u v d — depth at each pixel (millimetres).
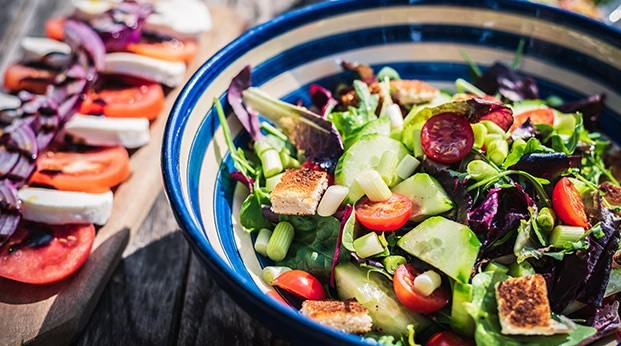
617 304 446
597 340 441
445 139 472
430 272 435
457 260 433
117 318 514
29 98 611
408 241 447
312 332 383
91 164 589
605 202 471
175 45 707
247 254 483
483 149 482
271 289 468
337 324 426
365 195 470
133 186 586
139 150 622
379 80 562
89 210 549
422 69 586
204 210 470
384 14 563
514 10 562
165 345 499
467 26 573
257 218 491
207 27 722
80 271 528
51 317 499
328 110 539
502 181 466
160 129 646
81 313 504
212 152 497
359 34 567
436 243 440
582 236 446
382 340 426
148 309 520
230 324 508
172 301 524
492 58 581
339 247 458
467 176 460
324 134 499
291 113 509
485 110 473
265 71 538
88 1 740
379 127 495
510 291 418
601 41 546
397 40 576
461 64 585
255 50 526
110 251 540
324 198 468
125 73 670
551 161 466
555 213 460
